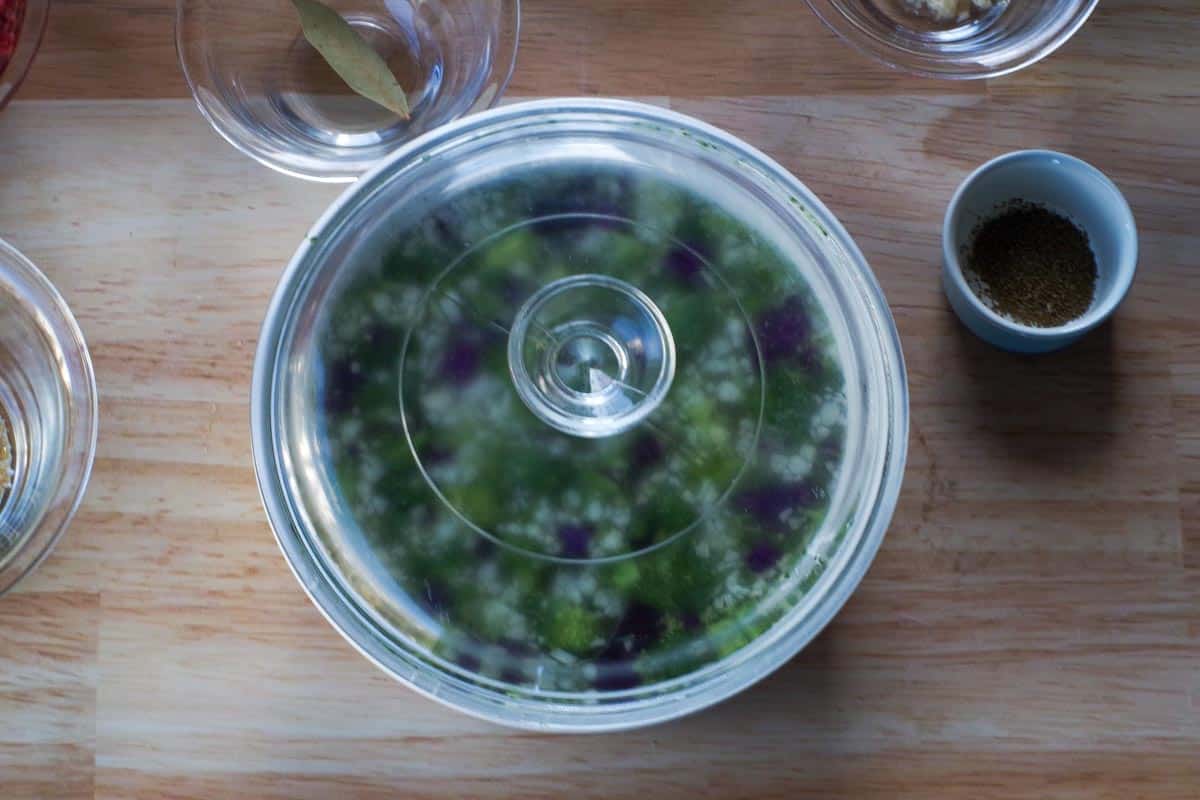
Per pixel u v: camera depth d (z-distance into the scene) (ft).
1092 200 1.82
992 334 1.81
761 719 1.78
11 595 1.76
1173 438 1.84
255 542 1.77
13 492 1.80
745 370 1.68
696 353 1.68
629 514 1.65
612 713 1.61
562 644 1.63
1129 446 1.83
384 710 1.76
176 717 1.76
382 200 1.70
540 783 1.77
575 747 1.77
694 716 1.78
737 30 1.88
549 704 1.62
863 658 1.79
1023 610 1.80
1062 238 1.86
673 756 1.77
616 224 1.70
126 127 1.83
